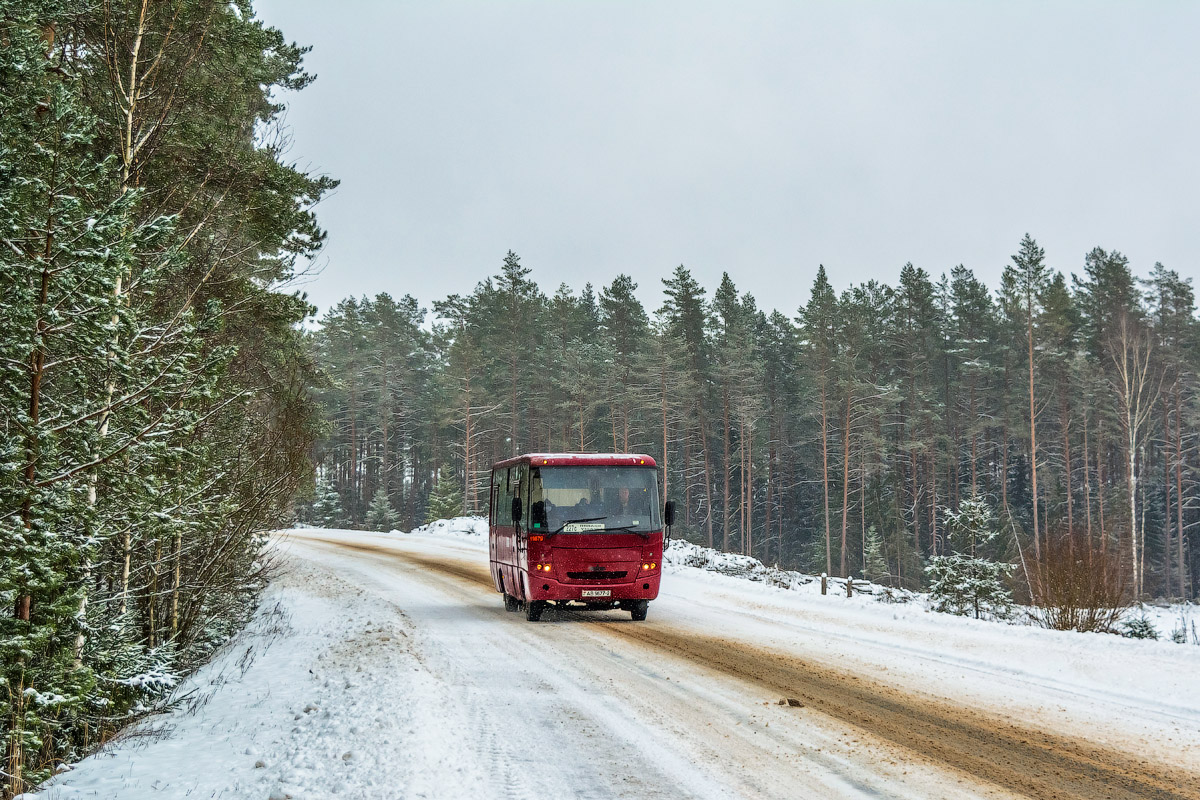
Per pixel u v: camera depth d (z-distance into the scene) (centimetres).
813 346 6931
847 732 771
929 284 7725
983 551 5159
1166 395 6931
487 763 667
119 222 820
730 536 7725
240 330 1733
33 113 856
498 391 7725
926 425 7062
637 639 1350
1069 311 7212
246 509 1565
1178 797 595
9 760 761
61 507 795
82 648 937
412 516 8706
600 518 1562
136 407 909
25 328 772
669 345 6725
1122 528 5500
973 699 920
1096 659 1149
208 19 1478
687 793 598
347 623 1586
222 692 1036
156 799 619
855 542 6906
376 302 9331
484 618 1634
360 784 614
